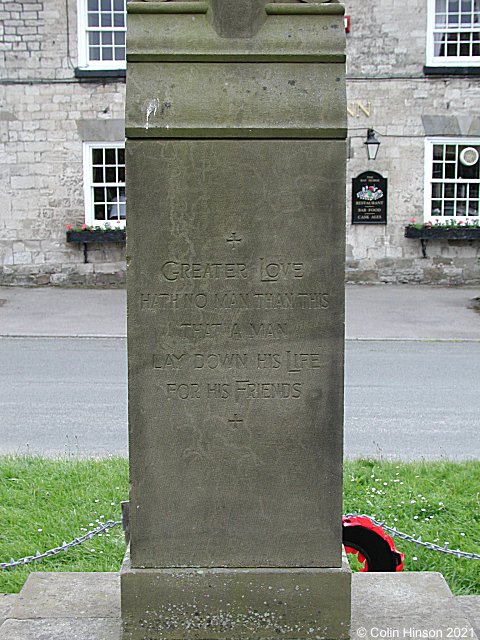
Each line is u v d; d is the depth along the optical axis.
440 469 6.14
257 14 3.20
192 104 3.17
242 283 3.26
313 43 3.20
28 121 17.09
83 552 4.71
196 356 3.29
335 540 3.38
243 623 3.35
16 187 17.27
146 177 3.19
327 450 3.34
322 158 3.19
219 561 3.39
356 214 17.30
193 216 3.22
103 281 17.53
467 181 17.36
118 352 11.44
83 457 6.52
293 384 3.31
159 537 3.37
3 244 17.39
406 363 10.77
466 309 14.79
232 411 3.32
